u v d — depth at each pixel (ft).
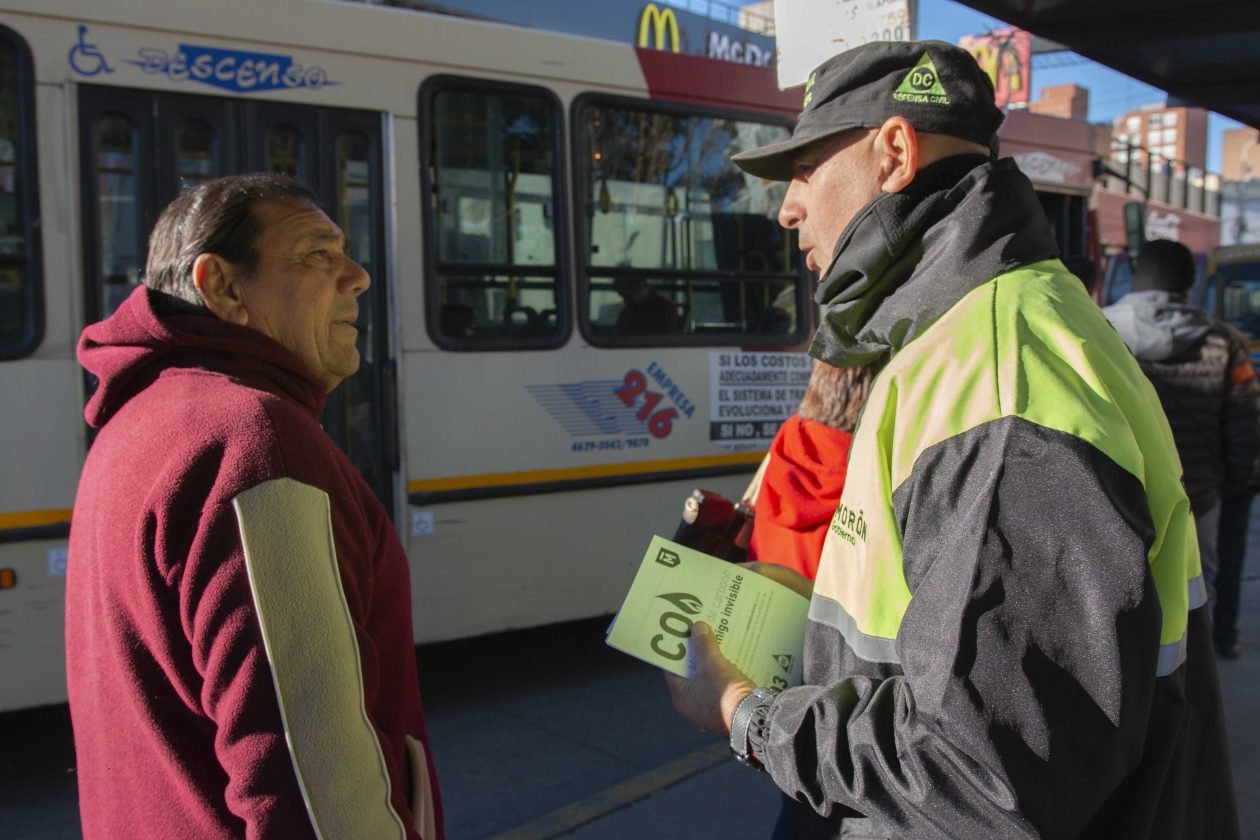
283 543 4.01
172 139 12.42
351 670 4.15
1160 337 13.48
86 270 11.98
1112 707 3.26
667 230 16.21
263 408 4.22
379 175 13.74
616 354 15.49
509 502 14.56
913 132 4.42
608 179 15.56
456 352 14.14
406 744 4.90
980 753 3.27
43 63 11.70
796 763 4.00
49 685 11.62
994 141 4.73
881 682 3.97
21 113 11.65
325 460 4.37
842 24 6.72
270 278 4.82
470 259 14.33
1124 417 3.71
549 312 15.02
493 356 14.42
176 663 4.05
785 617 5.29
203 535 3.94
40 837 11.17
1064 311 3.98
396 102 13.75
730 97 16.87
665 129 16.19
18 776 12.78
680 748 13.42
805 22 6.87
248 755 3.89
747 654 5.17
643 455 15.76
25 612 11.53
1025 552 3.43
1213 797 4.43
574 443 15.10
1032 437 3.55
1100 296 24.00
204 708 4.00
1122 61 10.41
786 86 7.00
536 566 14.78
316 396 5.04
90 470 4.62
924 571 3.76
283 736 3.91
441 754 13.24
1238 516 15.40
